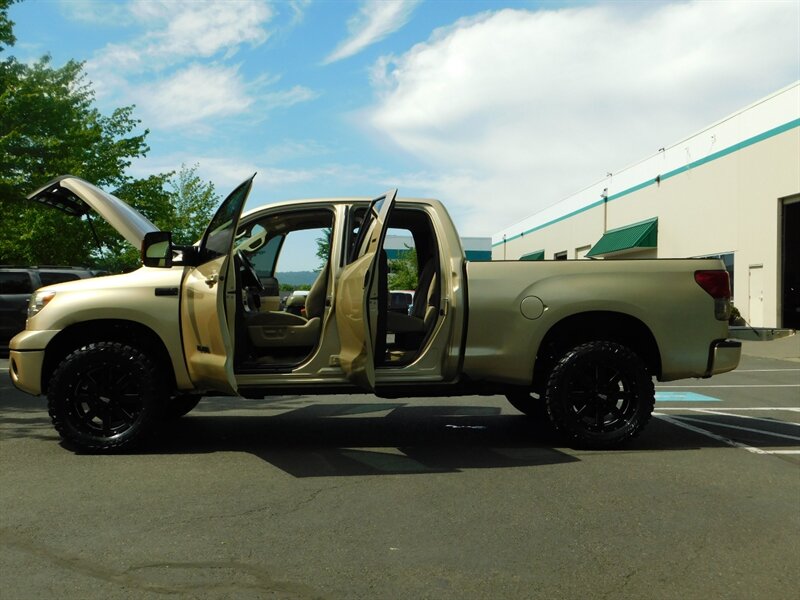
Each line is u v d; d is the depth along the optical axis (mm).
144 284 5738
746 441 6219
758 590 3084
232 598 2979
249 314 5828
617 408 5957
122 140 26344
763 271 22969
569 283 5785
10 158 19281
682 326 5844
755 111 23359
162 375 5699
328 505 4273
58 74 22672
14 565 3326
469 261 5848
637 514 4125
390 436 6441
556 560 3414
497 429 6793
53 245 23766
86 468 5188
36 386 5750
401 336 6223
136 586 3094
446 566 3334
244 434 6531
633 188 33375
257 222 6016
